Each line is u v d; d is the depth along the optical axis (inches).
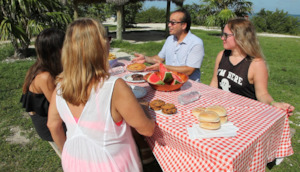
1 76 224.4
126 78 101.3
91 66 45.1
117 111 49.3
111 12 1046.4
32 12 304.2
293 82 232.7
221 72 103.5
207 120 55.9
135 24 1080.2
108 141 50.9
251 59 92.5
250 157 53.3
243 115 65.8
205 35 657.6
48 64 75.1
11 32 279.3
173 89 84.0
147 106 67.0
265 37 725.9
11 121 141.9
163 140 63.3
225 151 47.9
